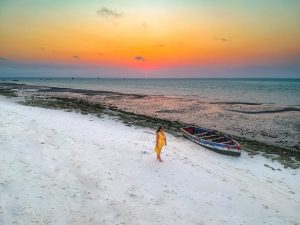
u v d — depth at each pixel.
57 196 9.34
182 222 8.74
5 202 8.56
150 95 71.94
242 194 11.56
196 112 40.59
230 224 9.00
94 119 26.61
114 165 12.78
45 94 63.06
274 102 55.59
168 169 13.20
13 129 16.52
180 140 20.52
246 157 18.00
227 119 34.97
